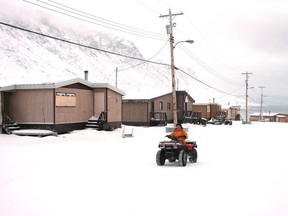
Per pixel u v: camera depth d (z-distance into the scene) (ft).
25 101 82.17
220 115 192.44
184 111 151.53
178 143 41.19
